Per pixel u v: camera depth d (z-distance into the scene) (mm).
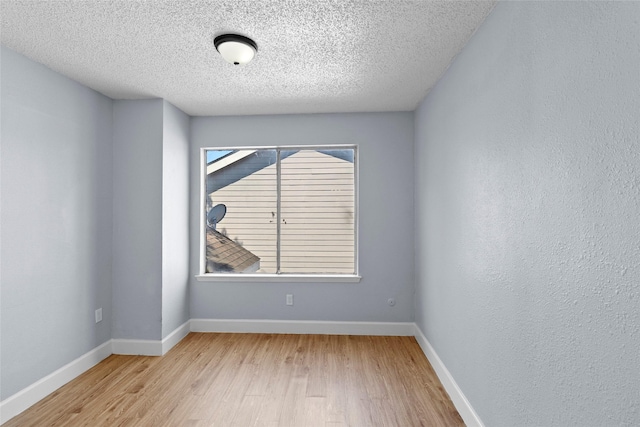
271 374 2590
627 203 875
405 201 3449
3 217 2020
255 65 2373
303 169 3611
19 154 2127
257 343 3227
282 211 3615
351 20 1807
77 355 2586
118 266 3018
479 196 1822
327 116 3494
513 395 1466
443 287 2465
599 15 965
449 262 2326
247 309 3545
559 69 1149
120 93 2883
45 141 2322
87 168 2715
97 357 2793
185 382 2471
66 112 2508
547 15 1217
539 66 1270
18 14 1725
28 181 2188
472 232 1919
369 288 3473
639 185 839
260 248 3635
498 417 1605
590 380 1010
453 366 2236
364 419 2023
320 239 3600
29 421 1995
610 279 933
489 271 1698
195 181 3566
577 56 1059
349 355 2943
